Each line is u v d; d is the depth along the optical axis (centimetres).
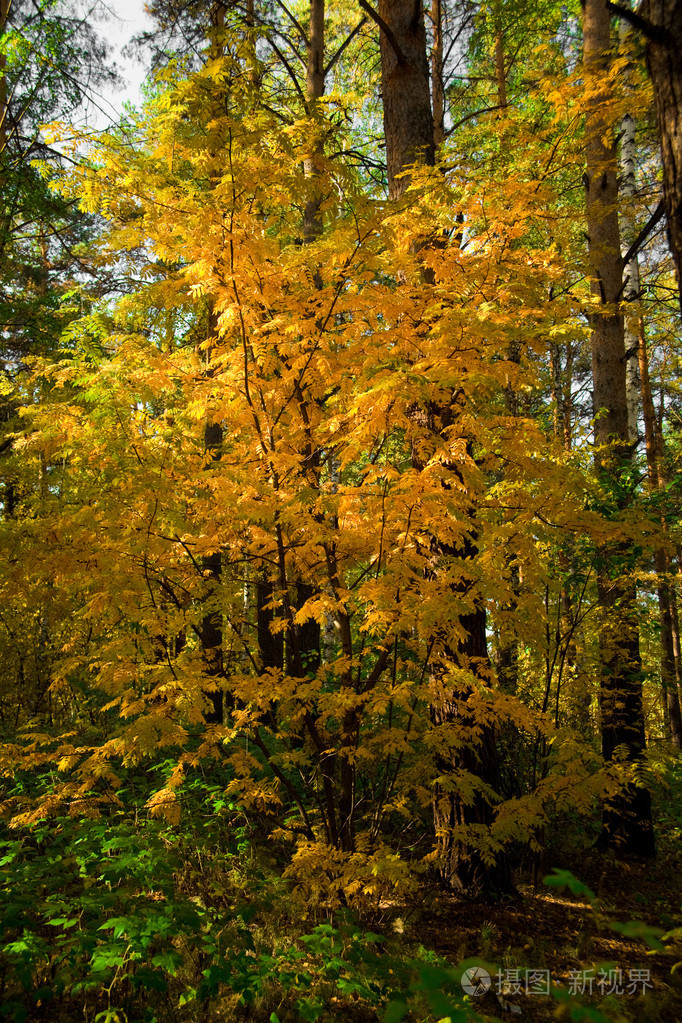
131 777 539
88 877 342
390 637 401
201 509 373
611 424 694
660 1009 321
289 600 442
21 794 483
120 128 511
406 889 370
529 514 422
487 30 1019
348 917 325
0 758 368
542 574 414
